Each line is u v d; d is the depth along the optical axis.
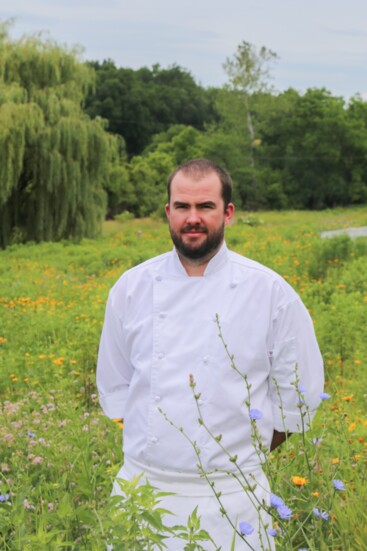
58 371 6.20
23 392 6.20
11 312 10.59
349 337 7.37
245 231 27.23
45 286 14.05
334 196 61.69
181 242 2.23
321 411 4.45
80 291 13.08
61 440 4.05
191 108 81.12
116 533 2.00
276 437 2.48
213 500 2.21
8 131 23.42
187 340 2.23
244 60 56.91
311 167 60.28
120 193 47.91
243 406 2.21
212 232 2.22
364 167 61.47
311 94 61.81
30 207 25.41
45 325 8.73
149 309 2.33
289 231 25.06
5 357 7.21
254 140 59.12
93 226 25.89
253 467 2.26
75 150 25.17
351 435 3.90
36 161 24.83
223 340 2.14
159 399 2.23
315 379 2.34
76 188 25.09
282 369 2.29
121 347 2.43
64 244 24.38
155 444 2.23
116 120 74.38
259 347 2.23
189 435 2.19
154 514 2.02
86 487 2.80
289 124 60.56
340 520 2.69
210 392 2.19
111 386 2.48
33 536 2.15
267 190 58.12
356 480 3.11
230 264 2.29
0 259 20.55
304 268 13.55
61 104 25.56
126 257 18.64
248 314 2.23
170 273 2.31
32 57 25.98
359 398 5.33
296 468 3.29
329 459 3.40
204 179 2.21
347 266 13.06
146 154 70.19
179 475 2.21
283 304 2.26
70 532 2.55
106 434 4.27
